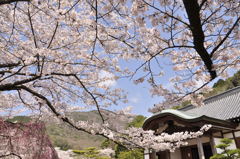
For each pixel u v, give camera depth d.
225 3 3.28
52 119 5.92
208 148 11.80
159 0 2.86
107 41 3.87
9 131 5.47
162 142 5.19
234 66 3.61
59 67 4.91
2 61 5.45
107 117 4.85
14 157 5.51
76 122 4.73
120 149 19.02
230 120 11.30
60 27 4.86
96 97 5.34
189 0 1.97
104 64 4.56
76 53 4.73
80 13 3.83
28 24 5.04
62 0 3.30
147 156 12.63
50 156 6.15
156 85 3.69
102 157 18.94
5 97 6.00
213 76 3.11
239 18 2.68
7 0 3.00
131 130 4.70
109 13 3.32
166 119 11.52
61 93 5.93
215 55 3.48
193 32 2.33
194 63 4.09
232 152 8.03
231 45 3.57
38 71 4.47
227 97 15.03
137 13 2.77
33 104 5.86
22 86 4.29
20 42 4.62
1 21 5.16
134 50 3.58
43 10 3.62
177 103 3.79
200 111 15.62
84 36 3.88
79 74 4.99
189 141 12.51
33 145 5.78
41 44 5.06
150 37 3.46
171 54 4.08
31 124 5.86
